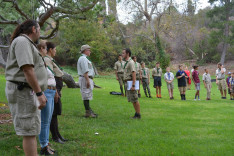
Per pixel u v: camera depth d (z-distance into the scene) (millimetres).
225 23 39844
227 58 44875
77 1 9141
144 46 40062
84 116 7145
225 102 11938
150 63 38062
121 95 13070
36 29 3070
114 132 5430
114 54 38625
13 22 9469
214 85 23781
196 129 5871
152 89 17938
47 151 3900
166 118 7188
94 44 31453
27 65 2773
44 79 3117
